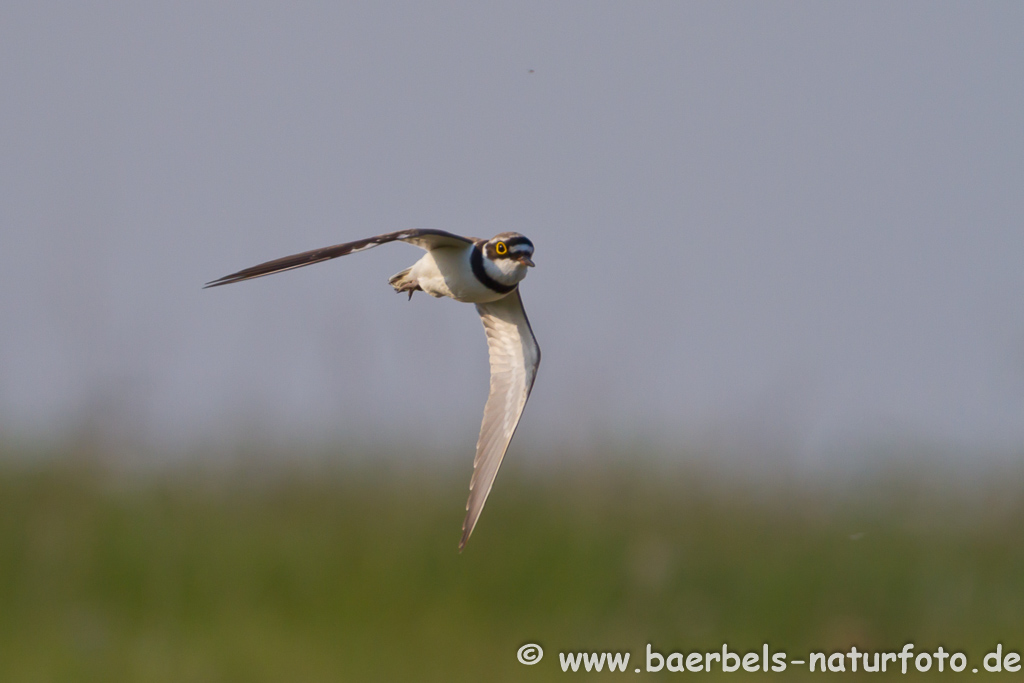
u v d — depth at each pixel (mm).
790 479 16422
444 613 13219
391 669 12391
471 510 10945
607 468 15539
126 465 15742
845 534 15016
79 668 11984
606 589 13727
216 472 15961
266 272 9164
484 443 11375
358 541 14047
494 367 11656
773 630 13680
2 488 14578
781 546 14625
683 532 14648
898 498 16031
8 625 12820
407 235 10195
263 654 12469
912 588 14070
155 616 13289
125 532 14055
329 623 13203
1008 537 15078
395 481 15562
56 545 13797
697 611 13680
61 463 15203
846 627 13422
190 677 11961
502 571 13852
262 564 13672
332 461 15922
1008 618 13766
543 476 15617
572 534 14133
